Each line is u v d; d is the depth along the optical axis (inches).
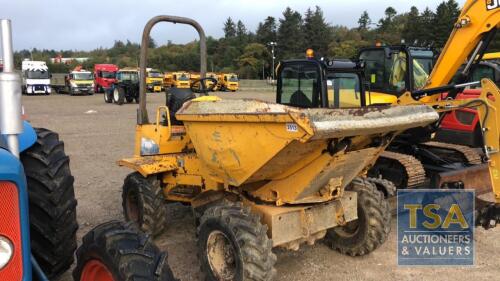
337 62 238.1
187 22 233.6
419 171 234.2
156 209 212.1
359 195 190.5
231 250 159.8
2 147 100.7
